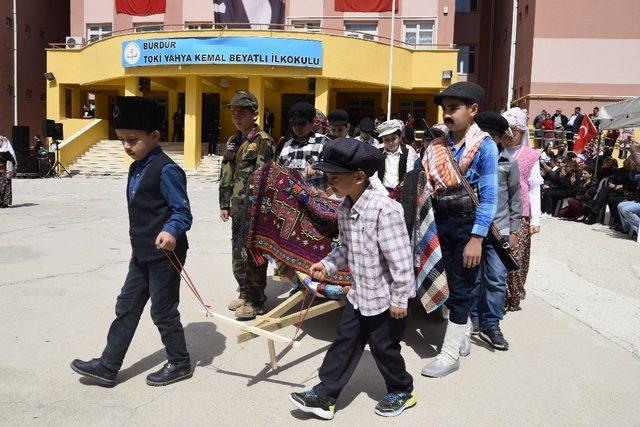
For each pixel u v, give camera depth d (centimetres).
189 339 454
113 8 2841
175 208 348
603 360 430
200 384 373
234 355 425
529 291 627
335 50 2166
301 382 380
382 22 2584
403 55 2336
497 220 474
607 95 2352
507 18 2833
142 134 349
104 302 538
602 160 1509
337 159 309
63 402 342
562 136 2116
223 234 945
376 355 332
